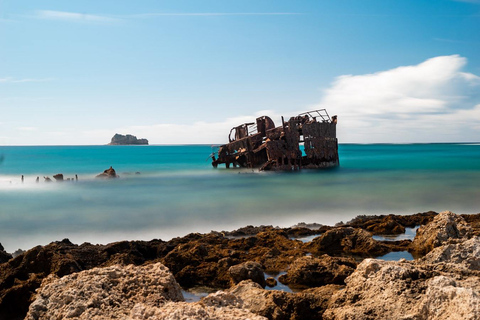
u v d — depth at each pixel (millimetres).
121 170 74500
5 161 105250
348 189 42750
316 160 66812
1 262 15617
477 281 8320
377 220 22578
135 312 7406
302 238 20578
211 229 25562
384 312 7953
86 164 93562
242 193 40688
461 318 6637
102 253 15742
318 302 9742
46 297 8602
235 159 67750
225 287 13352
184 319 6637
